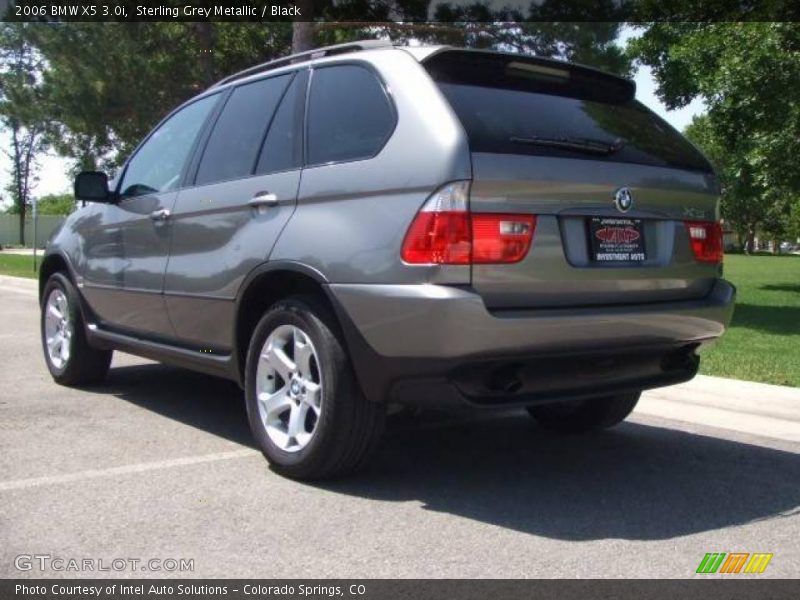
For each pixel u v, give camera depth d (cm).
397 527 374
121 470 448
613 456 504
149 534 360
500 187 375
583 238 403
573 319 383
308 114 451
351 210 401
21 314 1206
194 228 501
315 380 421
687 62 1356
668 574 332
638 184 421
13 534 359
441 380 373
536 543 360
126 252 571
